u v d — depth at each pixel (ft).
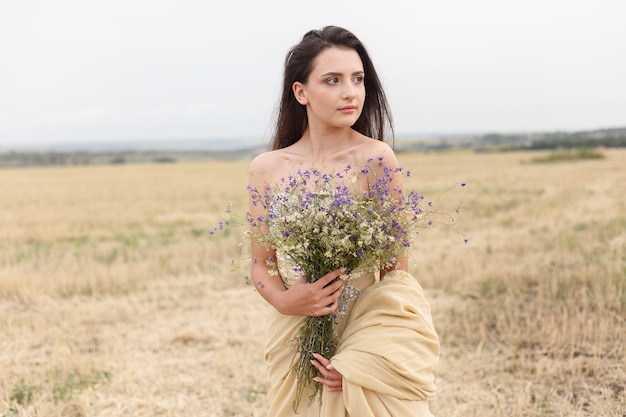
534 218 47.52
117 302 25.52
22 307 24.99
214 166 225.35
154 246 39.29
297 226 7.70
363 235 7.53
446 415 13.84
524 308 21.52
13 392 15.47
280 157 9.20
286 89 9.37
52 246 41.65
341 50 8.48
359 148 8.87
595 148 175.83
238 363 17.76
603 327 18.10
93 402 15.02
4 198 86.48
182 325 21.94
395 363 7.98
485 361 16.99
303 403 8.80
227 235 42.80
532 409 13.83
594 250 30.83
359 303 8.57
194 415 14.43
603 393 14.35
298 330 8.82
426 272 27.73
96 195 90.84
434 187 83.46
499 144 360.07
